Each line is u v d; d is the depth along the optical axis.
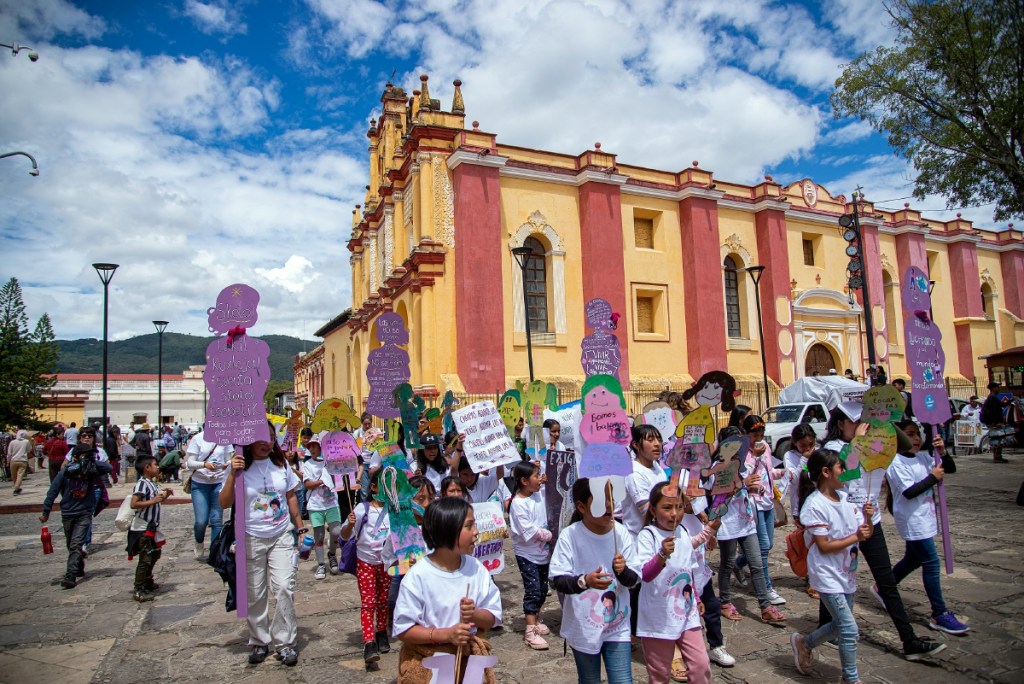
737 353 28.36
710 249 27.41
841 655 5.07
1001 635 6.12
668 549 4.19
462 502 3.97
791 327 29.05
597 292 24.56
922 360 7.33
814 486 5.34
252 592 6.17
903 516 6.35
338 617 7.52
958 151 14.88
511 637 6.59
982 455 21.19
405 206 27.31
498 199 23.31
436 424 9.42
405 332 9.16
